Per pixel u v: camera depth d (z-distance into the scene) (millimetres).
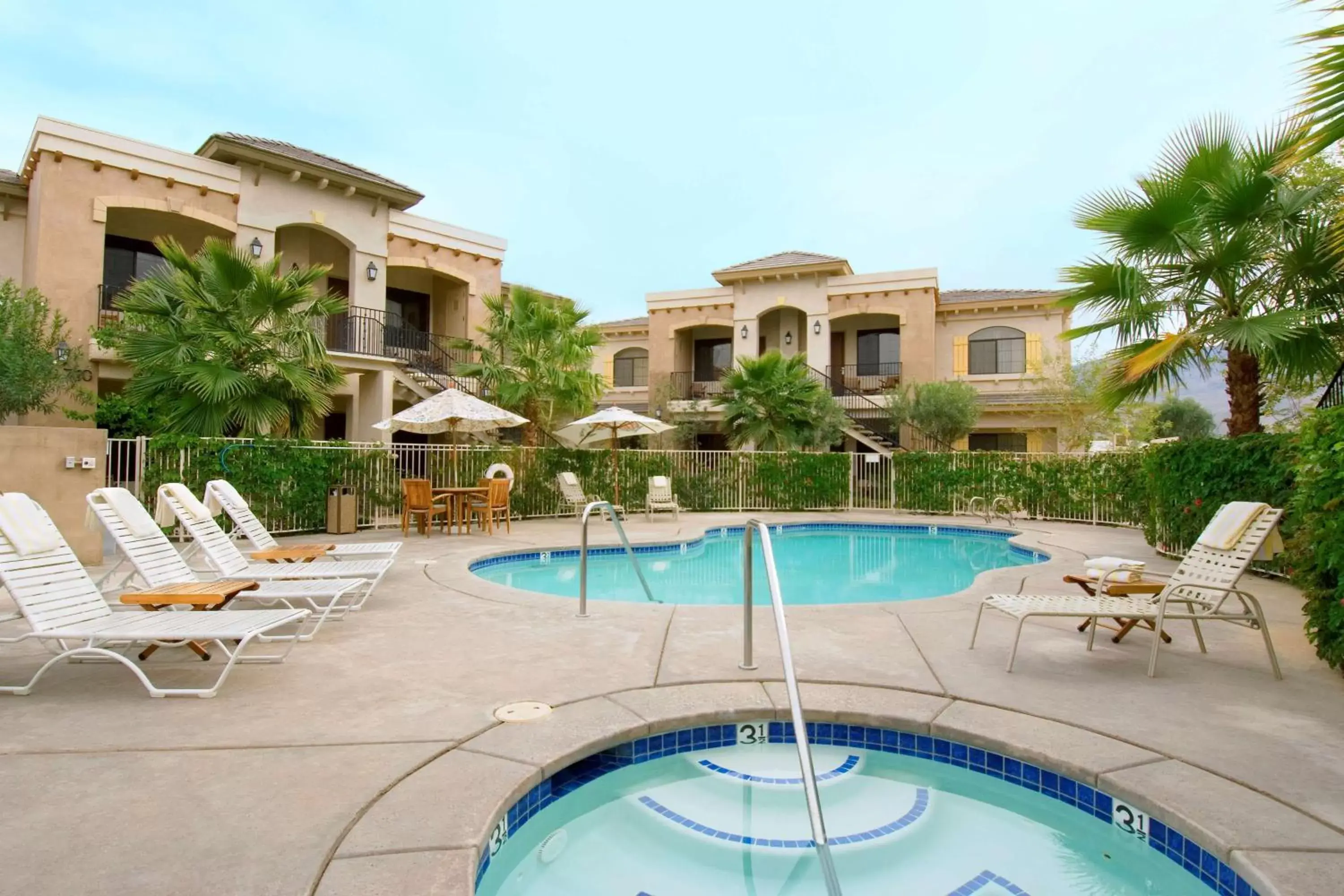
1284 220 7949
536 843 3010
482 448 14930
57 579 4105
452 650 4898
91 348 15125
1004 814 3232
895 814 3211
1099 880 2770
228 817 2553
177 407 11625
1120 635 5199
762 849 2941
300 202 18531
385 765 3010
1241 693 4055
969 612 6203
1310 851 2373
